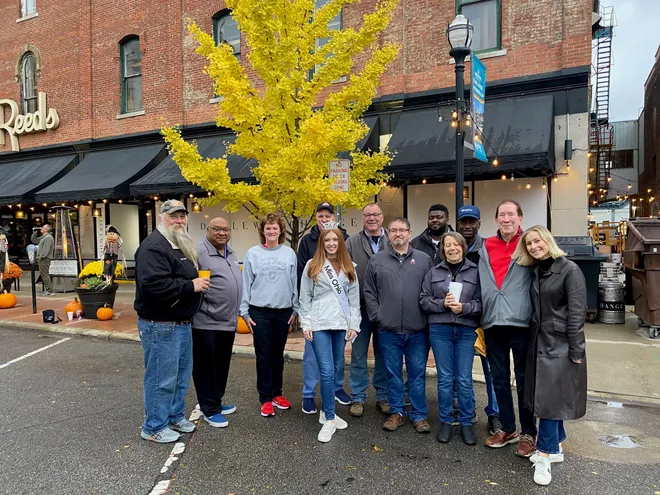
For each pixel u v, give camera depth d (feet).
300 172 24.11
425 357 14.11
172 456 12.57
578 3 30.25
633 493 10.64
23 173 50.55
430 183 34.42
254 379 19.25
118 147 47.70
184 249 13.08
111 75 48.16
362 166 26.86
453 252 13.11
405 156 30.91
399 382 14.34
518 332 12.37
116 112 48.01
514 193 31.94
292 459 12.38
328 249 13.97
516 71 32.04
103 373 20.21
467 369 13.29
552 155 29.48
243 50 40.52
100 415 15.46
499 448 12.94
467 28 20.67
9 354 23.53
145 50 45.91
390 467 11.93
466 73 33.14
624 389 17.07
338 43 25.45
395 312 13.76
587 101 30.40
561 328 11.16
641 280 24.68
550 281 11.28
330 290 13.91
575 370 11.04
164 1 44.83
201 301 13.71
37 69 52.19
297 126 26.71
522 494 10.65
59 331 28.50
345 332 14.42
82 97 49.34
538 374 11.23
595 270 27.35
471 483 11.13
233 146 26.07
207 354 14.56
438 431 13.70
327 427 13.53
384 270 13.93
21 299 40.52
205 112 43.32
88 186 42.06
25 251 60.23
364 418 15.15
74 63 50.08
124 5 47.03
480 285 12.90
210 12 42.73
